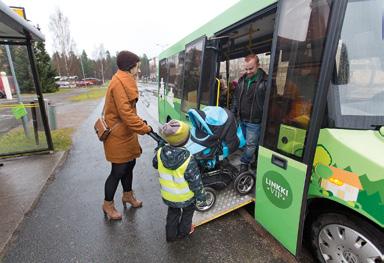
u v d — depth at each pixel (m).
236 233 3.06
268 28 3.78
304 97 2.14
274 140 2.50
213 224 3.24
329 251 2.28
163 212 3.65
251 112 3.43
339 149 1.94
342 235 2.14
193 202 2.76
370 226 1.96
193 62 4.85
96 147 7.21
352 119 2.01
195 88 4.68
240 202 3.31
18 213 3.66
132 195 3.78
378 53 2.11
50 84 33.88
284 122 2.36
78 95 29.55
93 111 15.32
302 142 2.16
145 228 3.28
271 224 2.65
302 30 2.17
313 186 2.18
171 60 7.12
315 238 2.42
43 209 3.81
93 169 5.48
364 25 2.07
